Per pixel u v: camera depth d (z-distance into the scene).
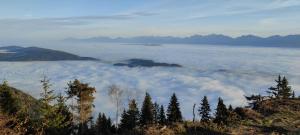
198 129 34.56
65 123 33.44
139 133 32.81
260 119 38.78
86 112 44.84
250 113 41.41
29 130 24.78
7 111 28.33
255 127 35.31
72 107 43.47
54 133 30.50
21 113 24.73
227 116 38.50
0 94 30.20
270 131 33.47
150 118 57.47
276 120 37.94
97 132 46.56
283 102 47.84
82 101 44.16
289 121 37.34
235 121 38.09
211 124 36.25
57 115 31.53
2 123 18.09
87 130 45.22
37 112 29.55
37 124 26.42
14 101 29.94
